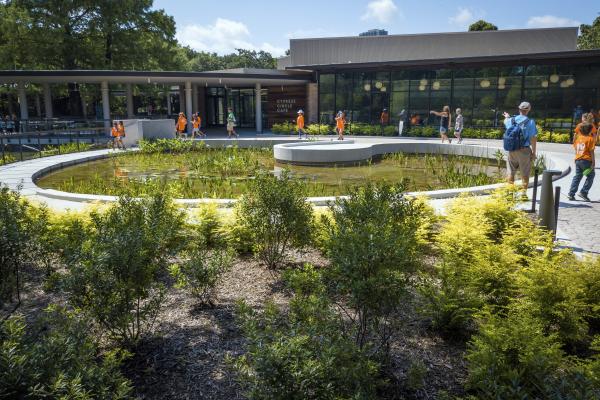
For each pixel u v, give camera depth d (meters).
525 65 27.28
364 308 3.44
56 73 26.11
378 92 31.72
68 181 14.08
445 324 4.25
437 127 30.38
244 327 3.13
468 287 4.48
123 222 4.57
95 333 3.96
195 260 4.89
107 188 12.54
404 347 3.98
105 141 24.97
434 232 6.91
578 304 4.12
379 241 3.31
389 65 28.88
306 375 2.54
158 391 3.42
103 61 38.50
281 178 6.34
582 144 9.98
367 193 4.55
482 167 17.22
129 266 3.85
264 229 5.91
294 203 5.94
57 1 36.03
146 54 40.41
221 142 24.11
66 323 3.28
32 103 51.06
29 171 14.77
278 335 2.79
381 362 3.50
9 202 5.40
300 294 3.92
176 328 4.37
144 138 24.23
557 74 26.80
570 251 5.02
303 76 33.34
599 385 2.90
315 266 5.99
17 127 29.12
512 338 3.37
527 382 3.12
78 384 2.49
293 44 37.41
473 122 29.53
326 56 37.06
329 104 33.16
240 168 15.81
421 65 28.88
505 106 28.56
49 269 5.67
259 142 24.12
